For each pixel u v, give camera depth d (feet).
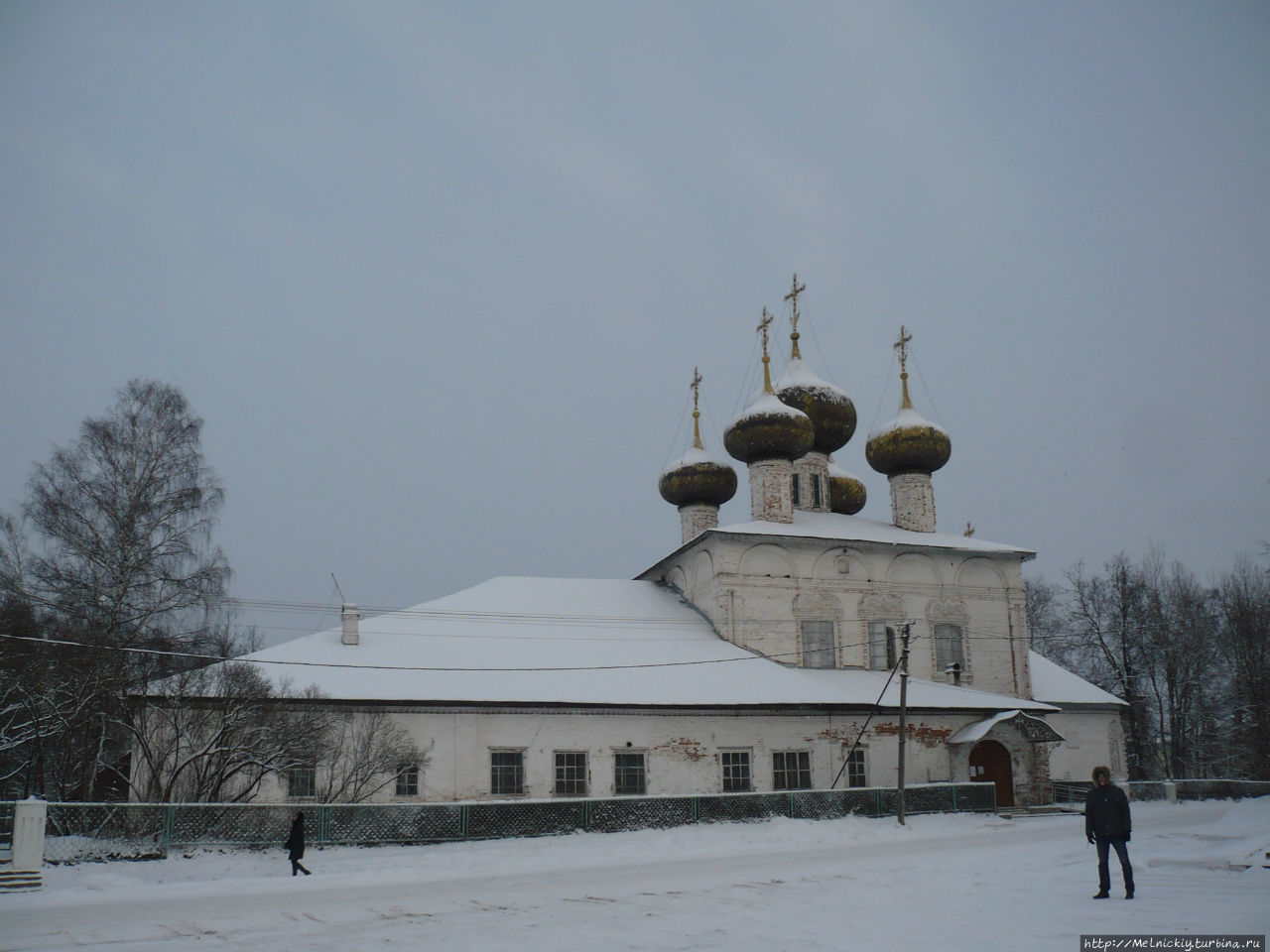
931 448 160.66
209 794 96.99
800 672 135.64
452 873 76.59
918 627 149.28
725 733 122.72
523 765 114.83
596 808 105.60
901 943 43.32
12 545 111.65
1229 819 96.53
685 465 163.73
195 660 112.47
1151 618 203.82
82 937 49.06
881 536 151.84
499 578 146.20
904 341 170.09
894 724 129.90
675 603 150.10
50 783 119.65
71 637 107.65
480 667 120.37
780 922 50.19
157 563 115.75
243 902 60.95
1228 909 48.37
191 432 121.80
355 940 47.19
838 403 166.40
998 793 133.69
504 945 45.27
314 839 93.40
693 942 45.19
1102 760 157.69
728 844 96.63
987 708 134.10
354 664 116.47
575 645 130.31
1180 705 200.75
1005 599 155.43
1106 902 52.01
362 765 105.50
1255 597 205.16
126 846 86.43
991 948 41.52
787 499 151.84
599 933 48.11
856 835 103.45
